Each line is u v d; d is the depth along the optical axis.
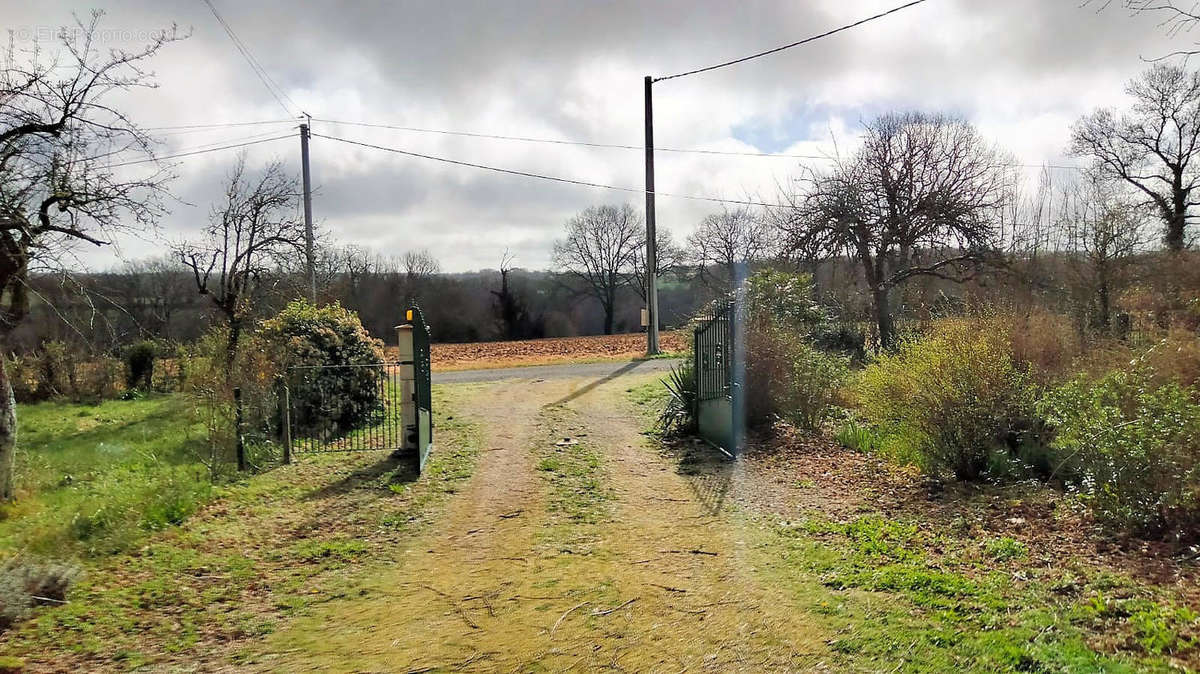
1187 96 24.62
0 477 7.60
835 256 20.44
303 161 20.33
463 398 13.48
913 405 7.83
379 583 5.12
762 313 11.24
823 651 3.79
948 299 15.02
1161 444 5.16
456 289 45.09
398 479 8.20
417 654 3.94
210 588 5.00
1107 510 5.44
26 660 3.88
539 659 3.85
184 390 10.02
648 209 20.81
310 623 4.41
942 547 5.39
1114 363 9.15
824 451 9.21
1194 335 9.59
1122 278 16.58
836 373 11.31
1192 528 5.04
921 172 20.42
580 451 9.52
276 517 6.81
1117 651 3.52
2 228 8.09
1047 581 4.51
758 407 10.58
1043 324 11.12
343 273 39.78
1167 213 23.84
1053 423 6.92
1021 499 6.35
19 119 8.30
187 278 19.78
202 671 3.78
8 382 7.82
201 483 7.72
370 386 11.79
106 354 18.62
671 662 3.77
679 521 6.59
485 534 6.32
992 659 3.53
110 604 4.68
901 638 3.85
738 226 44.75
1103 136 27.48
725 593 4.72
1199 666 3.29
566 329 47.66
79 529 6.05
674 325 22.02
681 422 10.70
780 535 6.00
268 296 16.58
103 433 12.73
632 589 4.86
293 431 10.64
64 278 9.20
